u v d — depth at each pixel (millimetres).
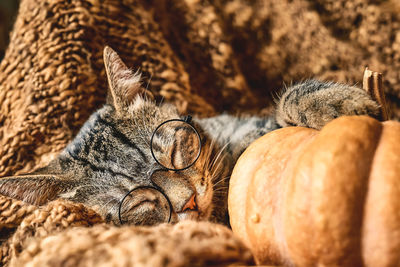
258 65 505
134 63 461
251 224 252
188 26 492
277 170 251
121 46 459
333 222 209
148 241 207
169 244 202
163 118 392
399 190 206
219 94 511
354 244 210
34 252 234
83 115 439
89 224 346
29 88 427
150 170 360
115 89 389
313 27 476
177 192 354
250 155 281
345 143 217
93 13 447
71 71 432
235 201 273
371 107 306
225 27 495
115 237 220
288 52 492
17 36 448
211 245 210
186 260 194
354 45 467
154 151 366
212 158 398
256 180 257
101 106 451
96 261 200
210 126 439
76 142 398
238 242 229
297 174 225
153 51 471
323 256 214
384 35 455
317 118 320
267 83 510
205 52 498
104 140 379
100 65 451
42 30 437
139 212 354
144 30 472
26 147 416
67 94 428
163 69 472
